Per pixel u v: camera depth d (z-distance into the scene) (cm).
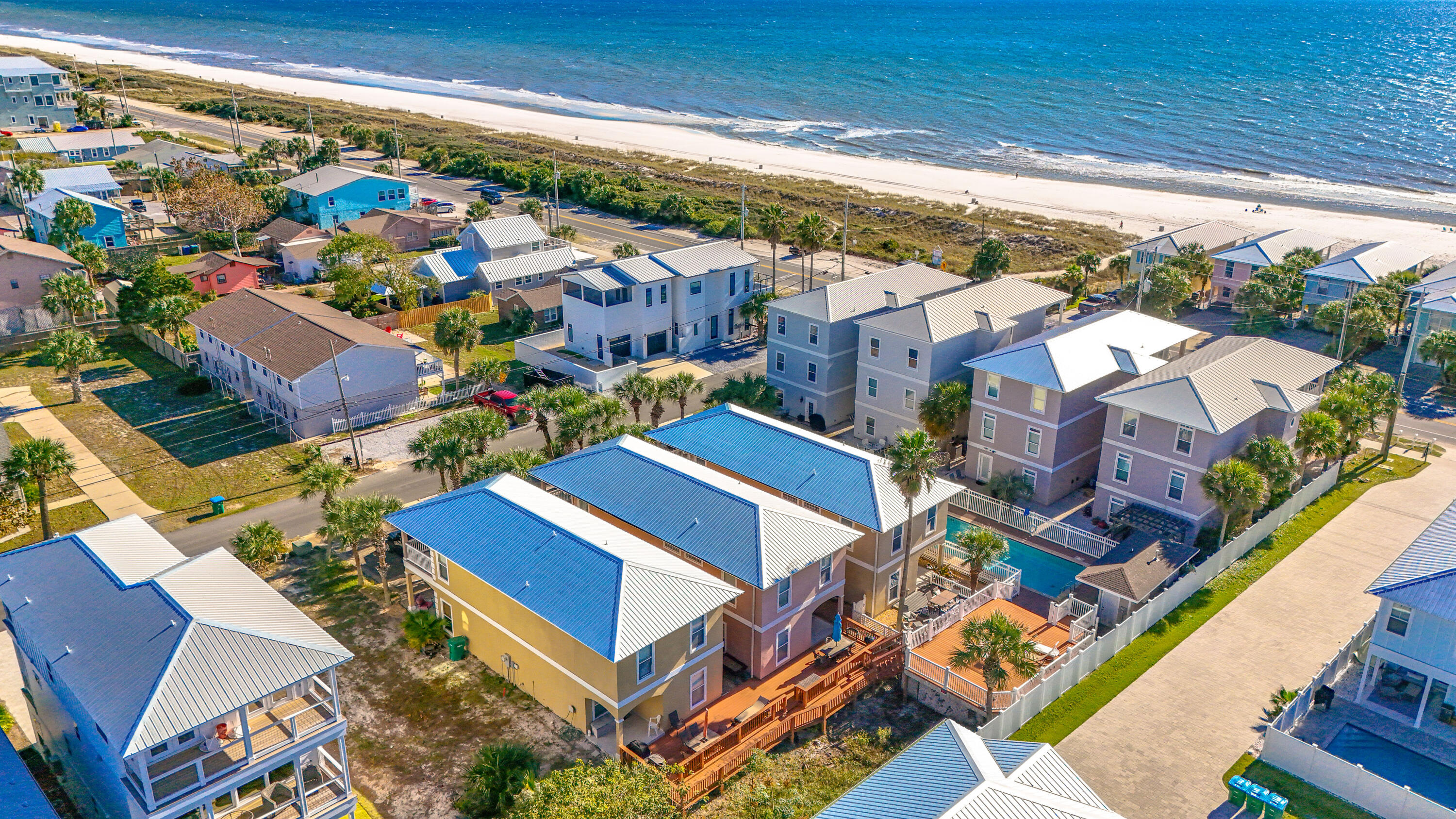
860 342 6619
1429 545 4259
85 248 9644
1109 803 3600
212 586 3412
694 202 13912
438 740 3919
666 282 8181
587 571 3906
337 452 6506
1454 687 3944
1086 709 4128
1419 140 19538
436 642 4481
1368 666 4122
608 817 2872
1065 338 5969
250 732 3075
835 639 4516
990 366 5906
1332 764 3616
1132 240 12400
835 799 3547
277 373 6675
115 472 6184
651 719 3875
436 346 8431
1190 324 9338
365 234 10981
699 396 7412
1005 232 12681
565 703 3956
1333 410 5897
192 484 6053
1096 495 5812
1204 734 3975
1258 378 5594
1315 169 17388
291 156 16450
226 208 11169
